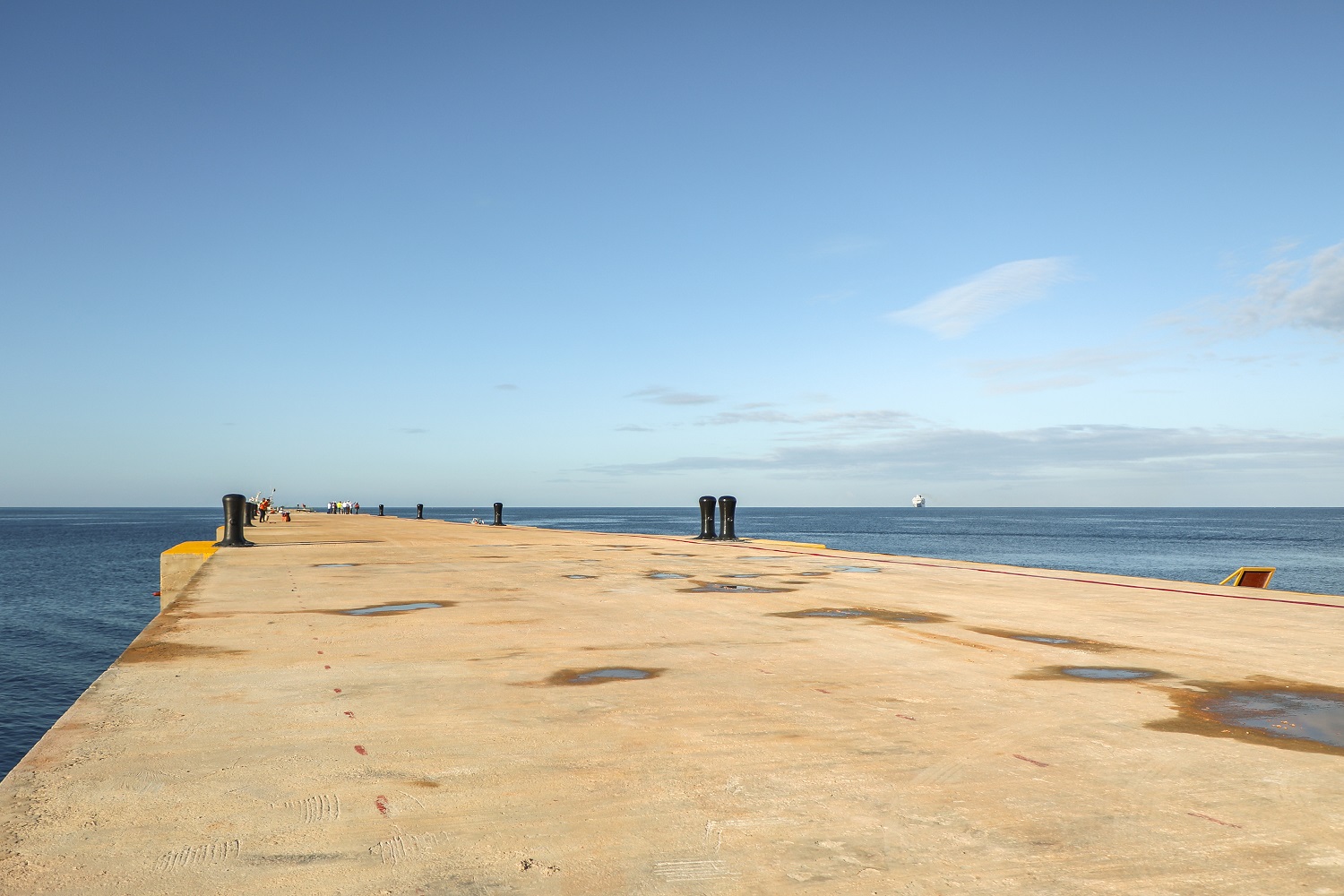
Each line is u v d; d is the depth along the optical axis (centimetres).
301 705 524
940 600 1091
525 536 2931
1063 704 543
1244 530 14725
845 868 301
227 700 536
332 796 367
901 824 342
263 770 400
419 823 338
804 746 447
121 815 342
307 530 3338
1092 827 341
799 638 788
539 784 384
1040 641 784
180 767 403
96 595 4581
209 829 329
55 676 2550
